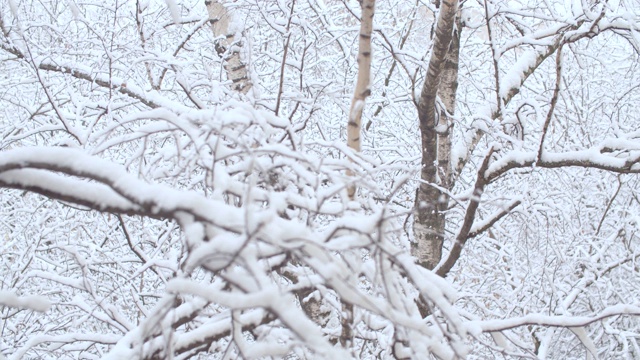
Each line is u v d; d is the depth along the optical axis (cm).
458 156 538
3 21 500
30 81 542
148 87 607
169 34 687
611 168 418
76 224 510
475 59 704
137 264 555
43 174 187
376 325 316
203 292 159
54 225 517
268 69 661
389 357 336
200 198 179
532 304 545
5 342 479
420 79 629
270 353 207
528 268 540
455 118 516
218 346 299
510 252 563
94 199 188
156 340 249
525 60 565
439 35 412
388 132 641
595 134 679
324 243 189
